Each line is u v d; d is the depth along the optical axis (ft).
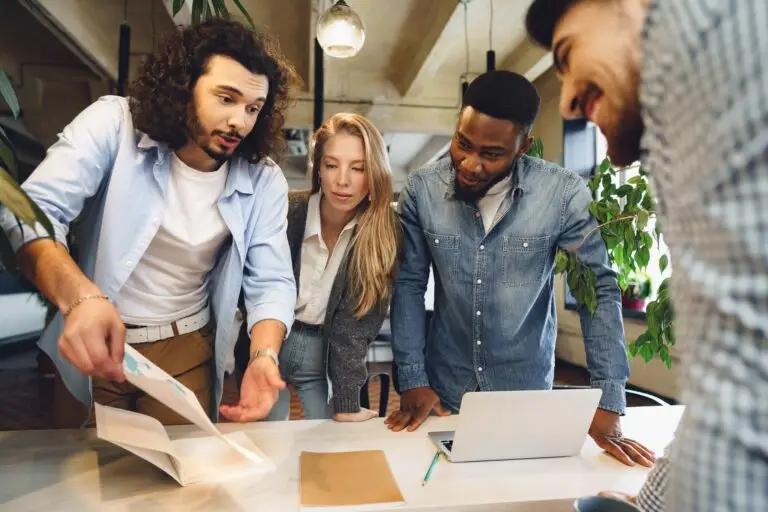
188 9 12.39
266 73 3.27
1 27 15.17
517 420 2.86
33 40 15.90
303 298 4.93
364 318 4.57
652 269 12.42
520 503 2.37
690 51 1.13
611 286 3.99
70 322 2.25
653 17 1.25
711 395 1.12
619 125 1.47
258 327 3.40
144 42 16.06
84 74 16.96
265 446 3.04
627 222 4.22
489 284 4.33
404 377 4.29
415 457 2.95
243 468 2.70
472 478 2.69
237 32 3.19
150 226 3.47
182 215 3.59
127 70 11.66
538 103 3.82
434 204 4.47
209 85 3.11
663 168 1.31
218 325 3.97
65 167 3.07
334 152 4.33
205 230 3.67
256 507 2.32
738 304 1.08
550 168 4.39
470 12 13.16
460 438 2.81
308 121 18.89
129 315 3.68
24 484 2.49
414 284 4.61
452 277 4.41
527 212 4.26
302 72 17.57
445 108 19.02
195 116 3.21
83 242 3.62
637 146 1.51
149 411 3.66
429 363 4.76
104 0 14.20
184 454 2.83
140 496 2.39
